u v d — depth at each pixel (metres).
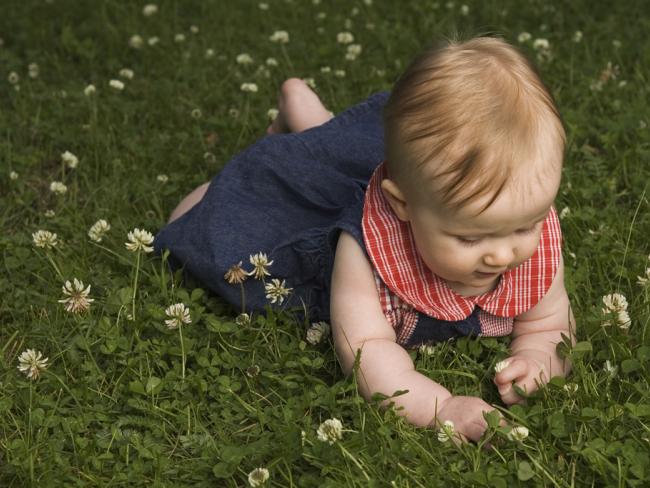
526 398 2.76
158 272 3.50
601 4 6.06
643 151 4.17
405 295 2.85
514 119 2.46
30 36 5.91
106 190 4.14
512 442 2.59
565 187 3.95
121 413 2.88
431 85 2.54
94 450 2.74
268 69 5.45
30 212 4.08
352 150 3.55
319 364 2.95
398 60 5.51
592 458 2.47
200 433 2.78
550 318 3.00
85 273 3.50
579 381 2.80
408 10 6.34
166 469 2.64
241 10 6.40
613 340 2.92
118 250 3.60
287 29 6.11
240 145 4.54
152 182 4.23
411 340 3.00
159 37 5.99
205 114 4.98
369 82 5.16
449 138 2.46
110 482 2.60
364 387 2.81
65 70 5.57
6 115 4.92
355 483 2.50
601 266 3.43
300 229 3.39
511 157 2.43
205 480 2.61
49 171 4.48
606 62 5.25
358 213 2.93
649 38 5.48
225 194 3.46
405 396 2.74
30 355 2.98
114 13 6.38
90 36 6.01
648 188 3.89
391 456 2.55
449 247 2.56
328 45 5.65
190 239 3.41
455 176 2.44
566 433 2.60
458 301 2.88
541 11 6.06
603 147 4.34
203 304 3.39
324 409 2.84
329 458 2.56
